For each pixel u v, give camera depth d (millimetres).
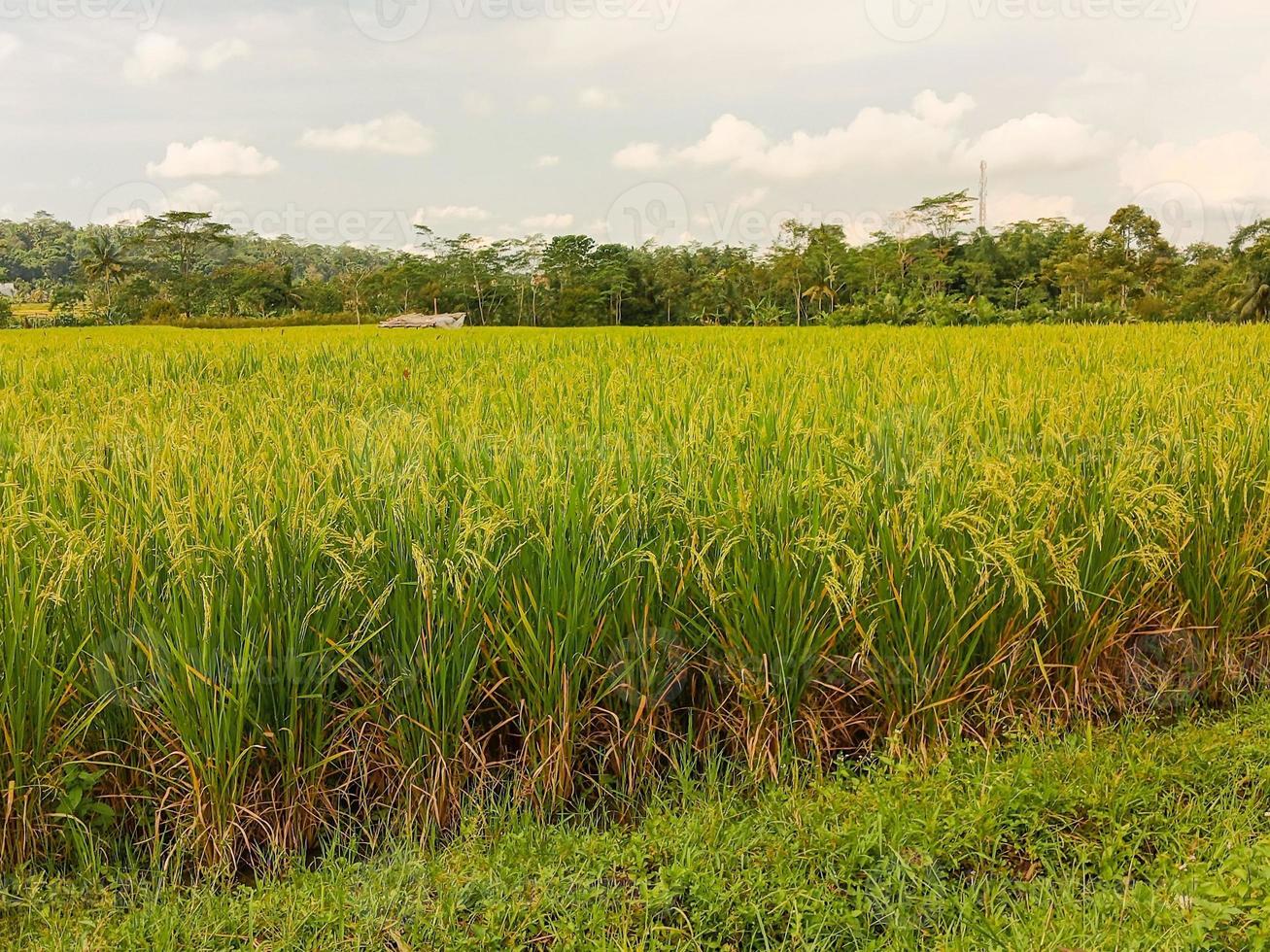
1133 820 3234
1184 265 60906
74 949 2701
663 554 3695
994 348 12602
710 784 3518
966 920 2771
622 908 2861
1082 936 2652
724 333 23484
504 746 3684
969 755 3744
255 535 3260
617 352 13234
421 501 3662
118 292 82500
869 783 3506
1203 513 4598
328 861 3180
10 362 12109
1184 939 2596
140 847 3314
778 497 3898
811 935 2758
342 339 20031
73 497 3689
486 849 3244
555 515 3646
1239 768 3609
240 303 83000
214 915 2881
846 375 8258
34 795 3117
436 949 2732
